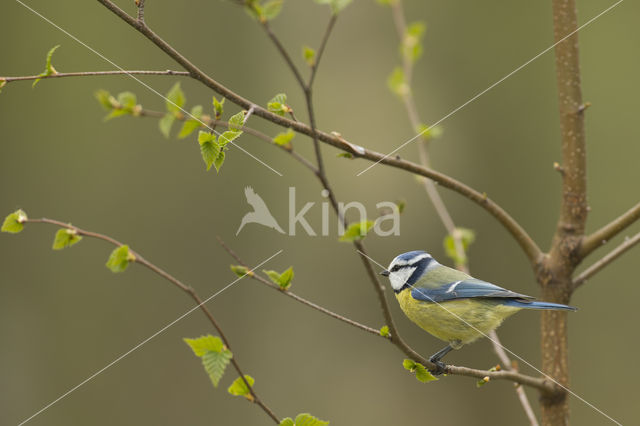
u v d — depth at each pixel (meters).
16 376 11.60
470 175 12.05
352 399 11.16
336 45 12.02
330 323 11.32
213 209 11.76
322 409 11.12
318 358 11.25
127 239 11.87
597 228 12.55
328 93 11.85
